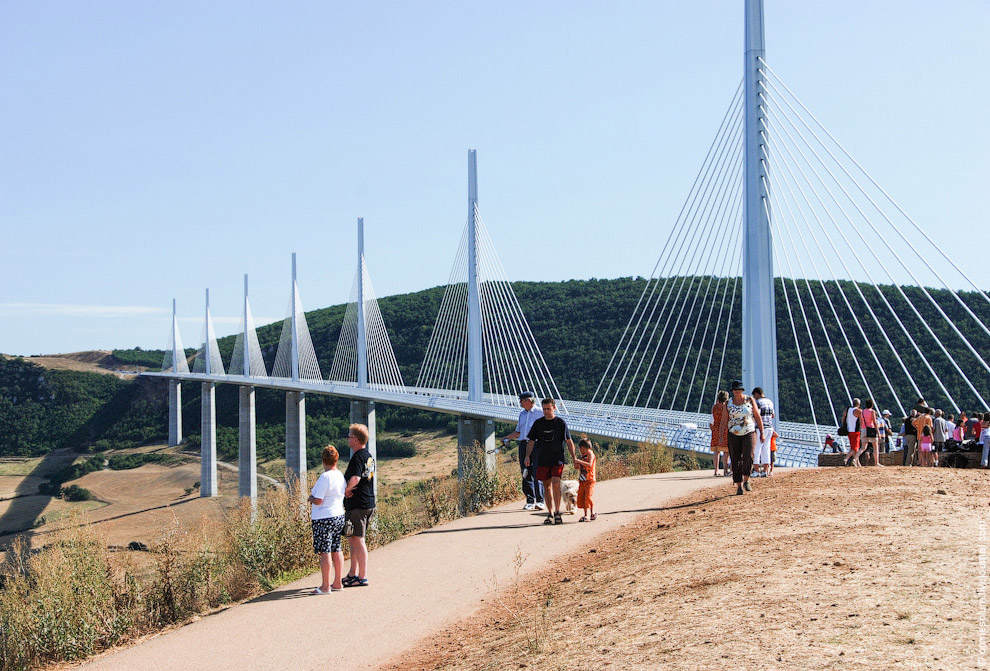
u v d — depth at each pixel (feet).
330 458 31.81
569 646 20.84
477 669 20.81
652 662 18.16
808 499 37.11
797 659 16.84
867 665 16.08
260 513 42.65
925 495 35.53
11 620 31.65
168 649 26.13
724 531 31.91
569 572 30.71
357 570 32.04
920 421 57.06
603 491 51.93
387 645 24.57
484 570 32.50
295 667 23.26
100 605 33.12
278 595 32.04
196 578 36.88
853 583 22.20
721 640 18.74
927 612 19.07
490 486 53.01
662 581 25.73
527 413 46.57
